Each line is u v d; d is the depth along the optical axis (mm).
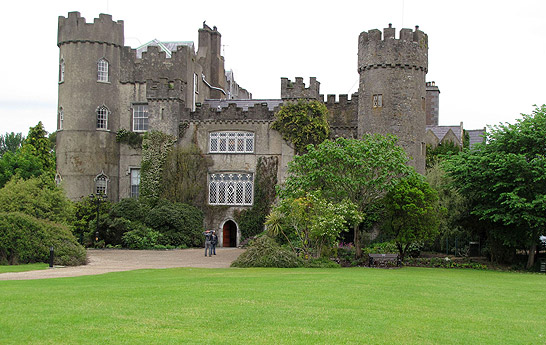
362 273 20391
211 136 39562
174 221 36094
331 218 24250
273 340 9203
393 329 10258
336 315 11258
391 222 26078
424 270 23375
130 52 41406
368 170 26234
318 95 38938
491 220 25875
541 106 26922
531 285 17953
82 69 40062
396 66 35156
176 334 9406
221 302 12273
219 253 31969
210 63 49344
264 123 39062
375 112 35281
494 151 26453
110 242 35219
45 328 9539
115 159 40656
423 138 35875
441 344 9398
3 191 28328
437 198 26391
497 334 10234
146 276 18250
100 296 12758
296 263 23531
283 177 38344
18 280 16609
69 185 39500
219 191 39281
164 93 39250
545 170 24047
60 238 24656
